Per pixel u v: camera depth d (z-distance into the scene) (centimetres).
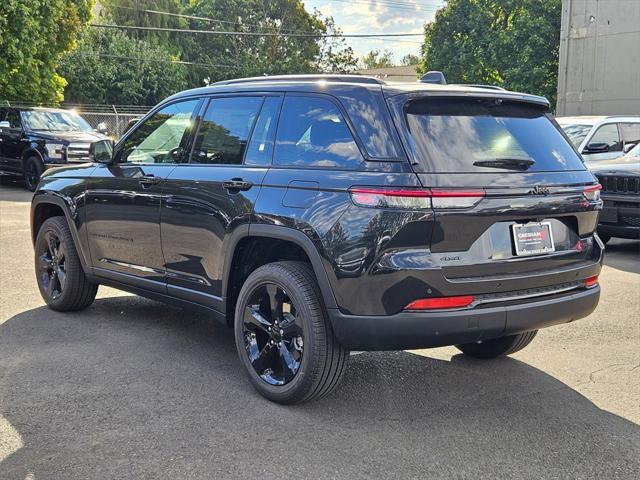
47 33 2028
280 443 346
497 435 362
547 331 557
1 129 1627
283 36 5291
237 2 5206
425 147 355
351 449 341
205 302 453
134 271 511
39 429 356
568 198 390
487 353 484
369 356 493
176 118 498
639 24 2162
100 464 320
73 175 570
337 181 366
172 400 398
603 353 502
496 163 368
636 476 319
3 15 1878
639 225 835
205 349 495
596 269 412
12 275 713
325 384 380
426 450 342
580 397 418
